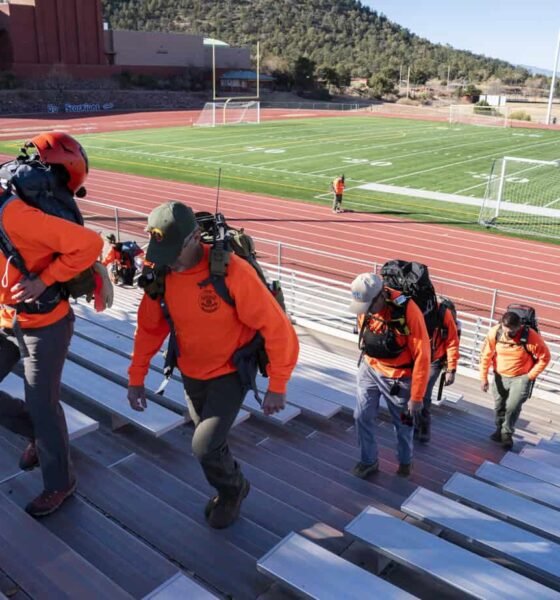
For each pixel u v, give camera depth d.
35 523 2.96
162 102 74.56
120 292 11.60
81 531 3.10
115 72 74.50
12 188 2.69
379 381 4.19
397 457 4.82
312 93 93.25
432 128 58.06
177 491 3.63
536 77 155.50
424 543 2.94
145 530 3.22
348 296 13.43
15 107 61.88
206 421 2.92
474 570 2.78
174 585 2.50
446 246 19.34
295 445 4.72
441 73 150.25
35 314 2.90
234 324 2.78
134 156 36.03
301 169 32.62
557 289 15.86
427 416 5.34
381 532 3.02
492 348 5.85
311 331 10.66
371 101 96.19
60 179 2.81
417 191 27.64
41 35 67.81
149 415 4.16
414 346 3.98
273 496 3.76
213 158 35.72
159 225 2.47
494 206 24.94
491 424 6.73
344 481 4.23
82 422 3.88
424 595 3.00
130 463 3.90
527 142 47.62
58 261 2.73
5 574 2.63
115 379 5.21
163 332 3.02
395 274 4.62
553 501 3.88
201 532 3.23
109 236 12.86
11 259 2.71
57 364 3.04
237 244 2.73
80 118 58.69
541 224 22.41
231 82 85.62
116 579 2.82
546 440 5.81
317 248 18.84
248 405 4.94
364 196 26.38
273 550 2.77
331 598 2.54
